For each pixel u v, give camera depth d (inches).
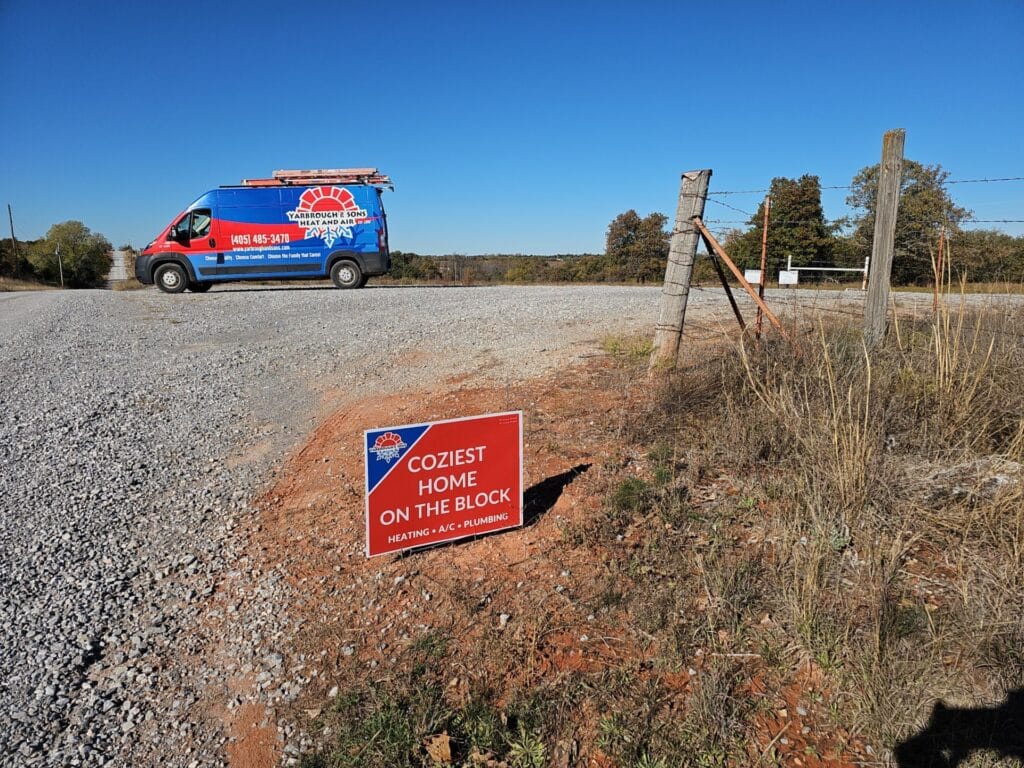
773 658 108.5
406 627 128.4
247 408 289.7
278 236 742.5
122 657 127.6
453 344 391.2
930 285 259.9
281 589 147.1
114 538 175.3
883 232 219.8
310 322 507.5
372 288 812.6
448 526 151.1
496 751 98.5
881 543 123.8
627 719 100.4
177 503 196.9
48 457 233.5
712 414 197.9
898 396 173.2
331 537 167.6
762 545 136.6
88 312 592.4
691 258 244.7
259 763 101.7
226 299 674.8
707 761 93.4
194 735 108.0
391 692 110.7
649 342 316.2
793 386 185.5
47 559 163.9
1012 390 171.2
